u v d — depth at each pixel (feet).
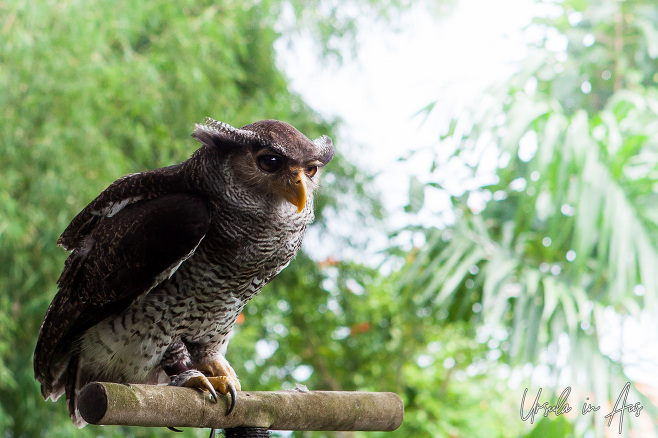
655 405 15.92
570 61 19.86
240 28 27.40
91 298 8.46
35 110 19.88
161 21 25.38
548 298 16.28
